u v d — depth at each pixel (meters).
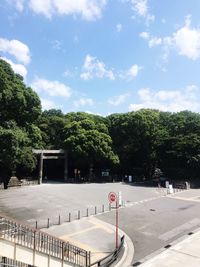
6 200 36.88
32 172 57.97
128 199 38.44
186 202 37.25
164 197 40.41
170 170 57.88
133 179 59.34
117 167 62.19
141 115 59.44
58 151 55.22
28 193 41.81
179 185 50.12
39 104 34.22
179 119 62.69
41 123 63.44
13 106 30.97
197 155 54.09
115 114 65.00
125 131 60.88
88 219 28.53
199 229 25.98
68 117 67.25
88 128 58.22
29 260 13.03
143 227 26.42
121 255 19.77
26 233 14.42
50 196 39.62
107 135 58.16
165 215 30.56
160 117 66.12
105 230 25.33
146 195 41.72
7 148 29.23
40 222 27.08
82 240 22.69
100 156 55.72
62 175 63.03
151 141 60.75
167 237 23.86
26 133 33.53
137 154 62.34
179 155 54.44
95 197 39.50
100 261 17.06
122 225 26.94
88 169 61.00
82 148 54.88
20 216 29.09
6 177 45.12
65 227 25.75
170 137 57.81
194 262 18.95
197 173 56.81
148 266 18.23
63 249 15.18
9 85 30.55
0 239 11.85
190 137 56.00
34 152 51.47
